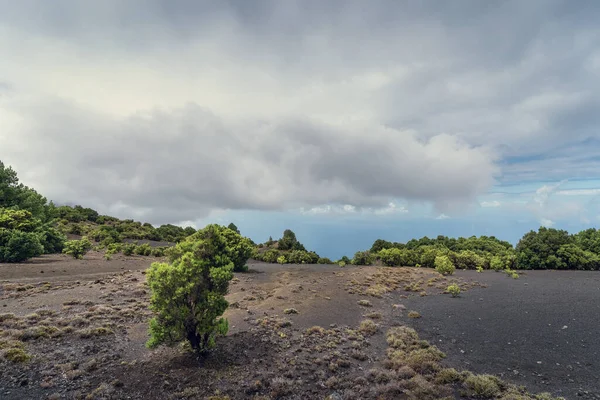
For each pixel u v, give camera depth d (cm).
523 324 1445
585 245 3828
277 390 836
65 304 1512
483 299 2031
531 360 1071
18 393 752
